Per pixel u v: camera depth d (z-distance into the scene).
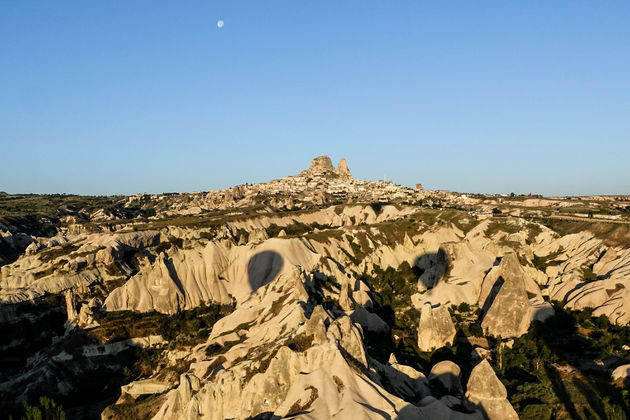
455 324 111.12
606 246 154.75
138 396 88.94
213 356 91.75
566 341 100.69
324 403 60.91
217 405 69.44
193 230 180.62
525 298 104.81
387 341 101.75
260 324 99.56
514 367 89.81
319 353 68.00
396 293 143.38
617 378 81.88
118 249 148.75
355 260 165.12
